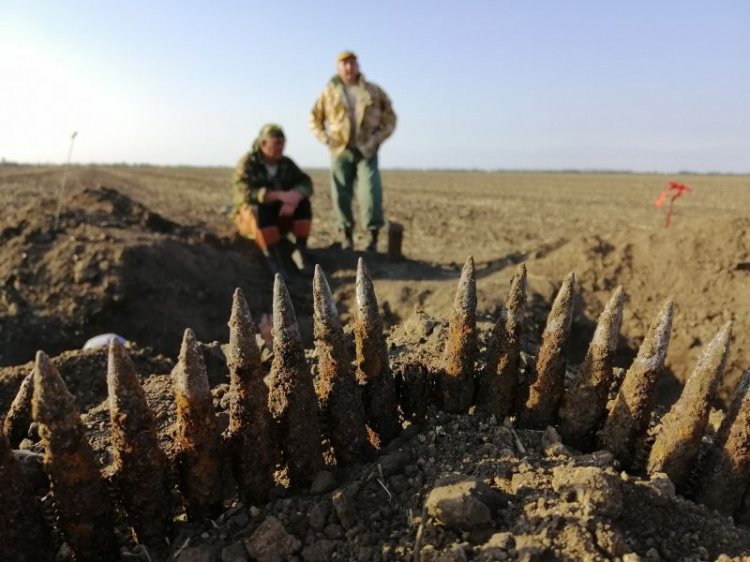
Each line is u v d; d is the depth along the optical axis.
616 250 4.01
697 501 1.43
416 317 2.51
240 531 1.33
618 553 1.12
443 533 1.21
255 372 1.34
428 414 1.67
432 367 1.79
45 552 1.23
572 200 16.17
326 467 1.50
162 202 12.74
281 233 4.60
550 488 1.25
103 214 4.80
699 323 3.36
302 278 4.50
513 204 14.68
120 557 1.31
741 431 1.35
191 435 1.29
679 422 1.40
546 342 1.56
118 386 1.21
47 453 1.17
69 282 3.58
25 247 3.85
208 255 4.34
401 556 1.20
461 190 21.28
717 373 1.34
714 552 1.22
